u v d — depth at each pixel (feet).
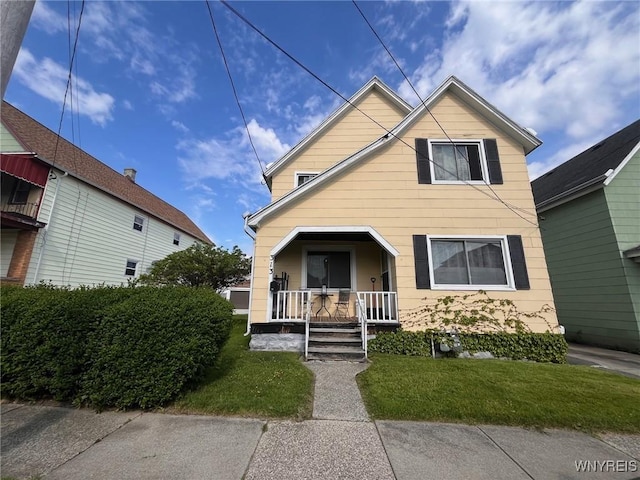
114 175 51.21
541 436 10.14
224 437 9.64
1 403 11.93
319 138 32.65
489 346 20.97
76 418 10.80
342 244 29.17
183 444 9.15
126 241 45.73
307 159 32.14
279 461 8.34
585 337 31.19
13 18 7.73
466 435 10.09
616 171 29.19
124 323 11.76
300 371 16.07
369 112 33.14
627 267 27.58
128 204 46.34
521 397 12.91
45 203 32.40
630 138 31.94
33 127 37.55
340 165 24.36
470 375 15.83
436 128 25.43
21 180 32.48
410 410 11.62
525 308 21.67
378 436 9.89
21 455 8.41
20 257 30.04
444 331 21.31
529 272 22.30
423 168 24.64
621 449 9.40
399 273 22.70
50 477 7.43
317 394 13.46
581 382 15.08
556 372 17.03
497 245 23.22
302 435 9.88
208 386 13.55
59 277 33.78
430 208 23.82
